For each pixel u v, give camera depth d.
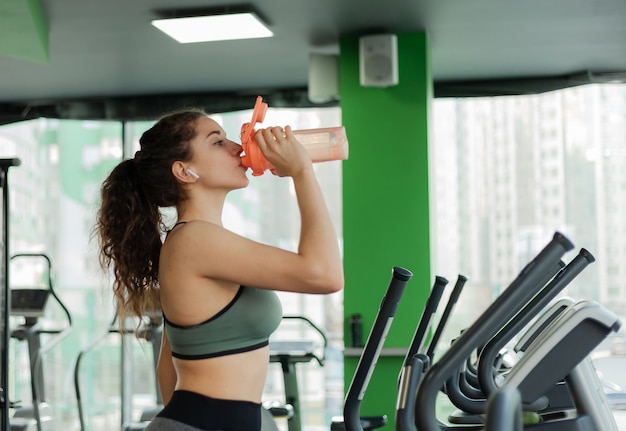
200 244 1.86
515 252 6.16
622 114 6.07
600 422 2.02
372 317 5.11
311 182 1.89
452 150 6.26
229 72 6.02
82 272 6.88
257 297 1.90
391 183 5.13
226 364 1.87
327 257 1.83
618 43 5.35
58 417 6.89
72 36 5.08
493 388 2.13
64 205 6.90
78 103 6.79
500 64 5.83
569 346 1.85
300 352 4.93
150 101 6.69
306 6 4.59
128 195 2.08
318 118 6.50
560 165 6.14
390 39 4.95
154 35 5.09
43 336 6.96
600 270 6.05
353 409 2.01
